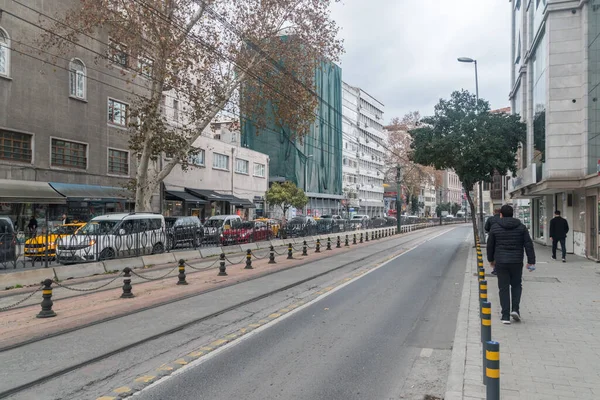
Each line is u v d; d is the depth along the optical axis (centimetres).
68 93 2544
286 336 737
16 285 1165
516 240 775
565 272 1400
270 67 2336
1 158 2203
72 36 2106
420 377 559
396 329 786
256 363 605
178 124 3706
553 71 1814
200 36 2089
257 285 1228
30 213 2353
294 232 3128
